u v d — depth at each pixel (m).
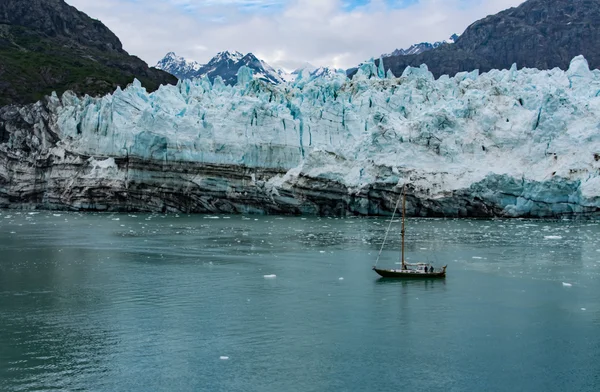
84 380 31.91
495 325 40.25
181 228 86.12
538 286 49.59
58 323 40.12
